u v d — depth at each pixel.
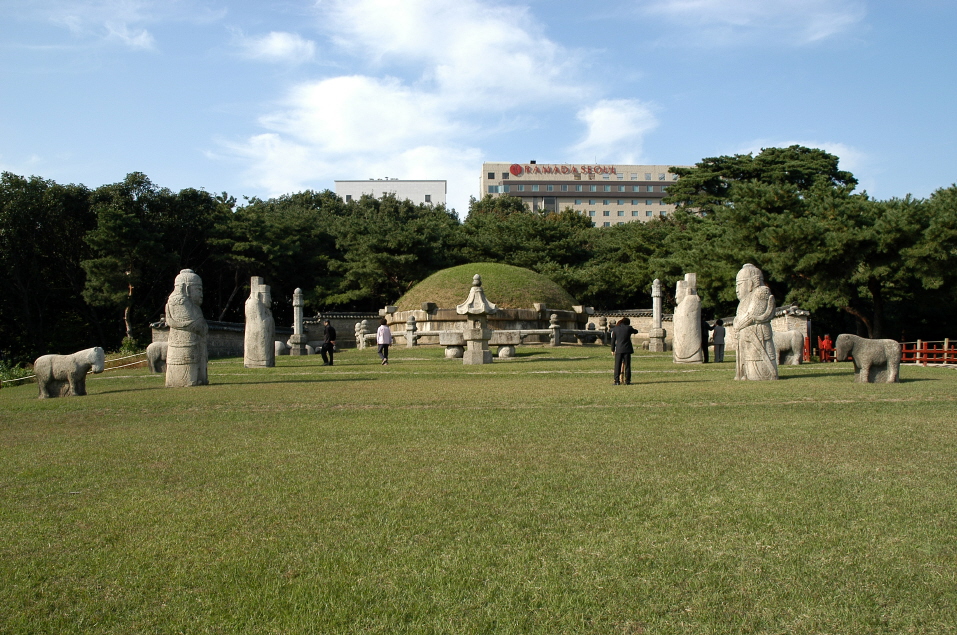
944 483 6.54
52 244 42.94
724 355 27.95
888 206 32.97
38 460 8.34
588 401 12.66
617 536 5.32
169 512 6.10
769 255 34.28
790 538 5.21
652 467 7.35
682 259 43.12
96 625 4.12
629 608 4.21
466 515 5.87
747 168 54.03
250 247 47.16
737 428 9.59
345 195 119.81
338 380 18.45
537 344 36.22
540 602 4.30
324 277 53.34
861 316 34.53
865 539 5.16
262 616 4.19
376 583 4.59
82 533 5.60
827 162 51.28
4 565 4.97
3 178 40.56
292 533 5.52
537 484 6.76
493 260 56.03
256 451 8.59
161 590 4.56
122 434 10.15
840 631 3.92
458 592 4.45
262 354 24.03
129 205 43.16
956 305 33.88
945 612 4.08
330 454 8.33
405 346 38.34
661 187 135.38
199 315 17.38
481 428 9.97
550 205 133.88
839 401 12.07
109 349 43.94
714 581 4.54
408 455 8.18
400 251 50.81
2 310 42.84
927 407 11.26
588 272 52.78
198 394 14.91
